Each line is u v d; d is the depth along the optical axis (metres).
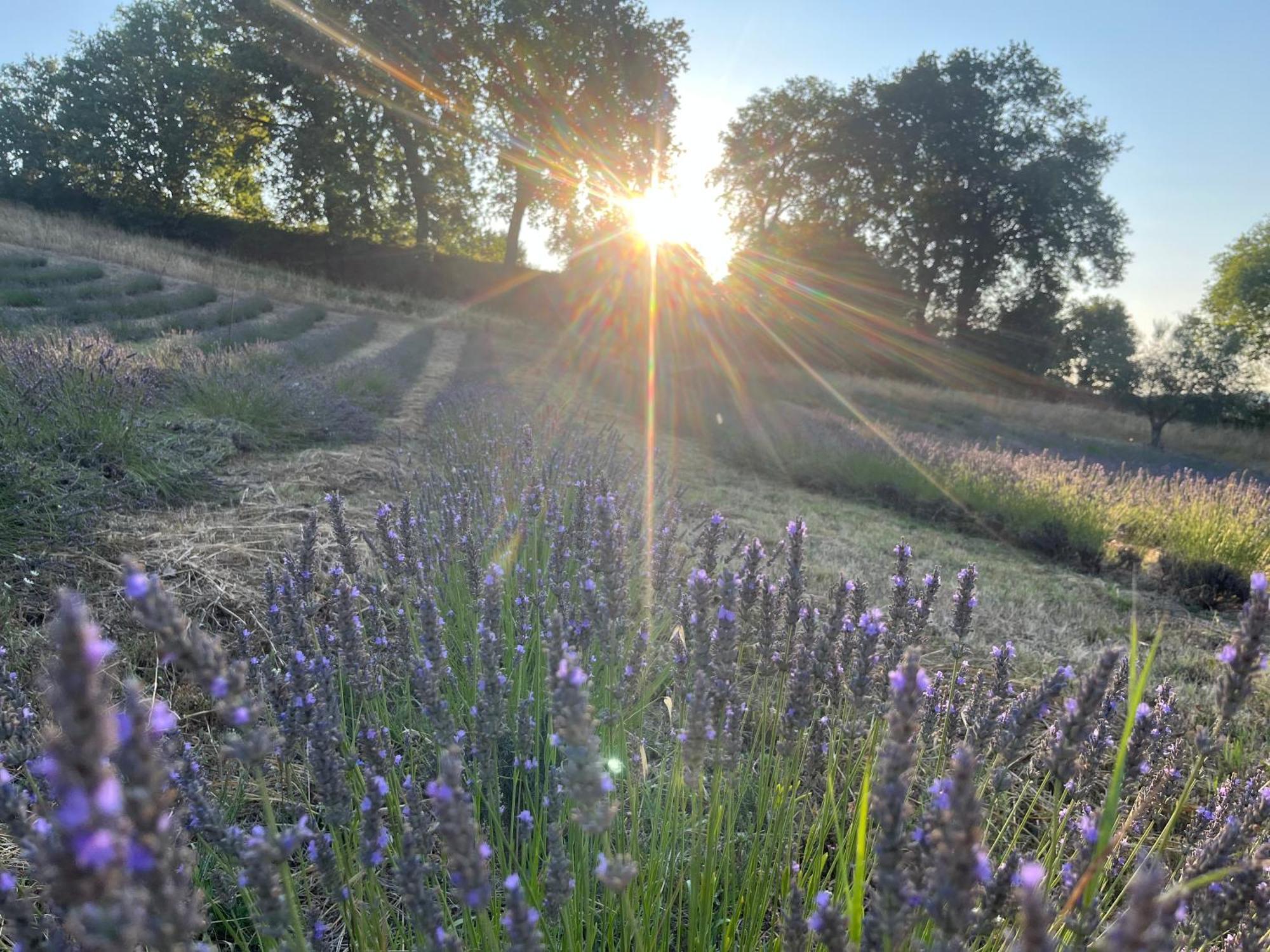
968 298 47.25
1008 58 44.47
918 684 1.08
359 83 38.12
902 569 2.52
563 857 1.59
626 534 4.32
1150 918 0.75
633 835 2.06
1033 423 29.00
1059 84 44.66
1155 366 28.42
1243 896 1.50
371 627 2.94
